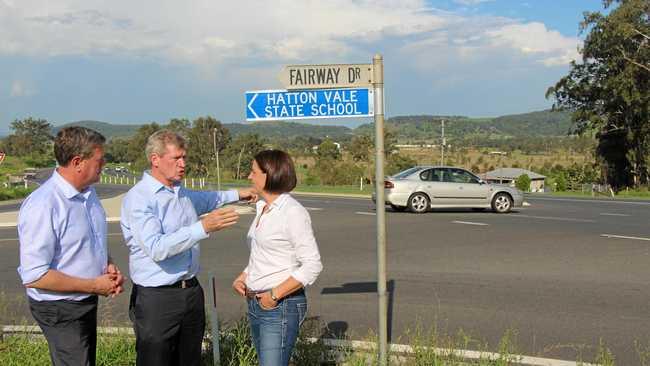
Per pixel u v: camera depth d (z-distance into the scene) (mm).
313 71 4621
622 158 56250
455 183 19641
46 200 3430
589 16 51125
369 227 15680
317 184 60094
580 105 57344
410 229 15148
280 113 4625
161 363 3830
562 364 5223
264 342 3748
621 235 13758
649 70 48781
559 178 57938
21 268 3406
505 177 76812
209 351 4812
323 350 4984
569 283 8695
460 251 11617
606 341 6023
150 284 3744
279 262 3734
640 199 30547
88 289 3533
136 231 3646
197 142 69812
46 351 4816
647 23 49094
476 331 6344
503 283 8719
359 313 7074
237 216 3619
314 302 7645
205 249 12266
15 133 115812
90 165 3574
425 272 9594
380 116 4645
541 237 13469
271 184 3754
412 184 19562
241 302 7609
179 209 3857
